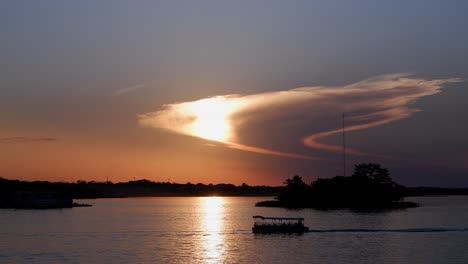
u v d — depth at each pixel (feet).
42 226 585.22
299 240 438.40
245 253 374.02
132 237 473.67
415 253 371.56
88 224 619.67
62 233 510.17
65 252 381.40
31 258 356.79
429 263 337.93
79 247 406.21
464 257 357.00
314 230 503.20
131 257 359.87
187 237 470.80
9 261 346.54
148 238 465.06
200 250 388.57
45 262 342.44
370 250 384.27
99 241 444.14
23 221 652.07
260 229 490.90
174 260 349.61
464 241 429.79
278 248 394.73
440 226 571.28
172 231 529.04
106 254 372.38
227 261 345.51
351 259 350.64
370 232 495.00
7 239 458.09
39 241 443.73
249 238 455.63
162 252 380.58
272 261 344.90
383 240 436.76
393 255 364.38
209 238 460.55
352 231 500.33
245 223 650.43
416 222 629.51
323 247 398.21
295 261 344.49
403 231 501.15
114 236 482.69
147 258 356.18
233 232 511.81
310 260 347.56
